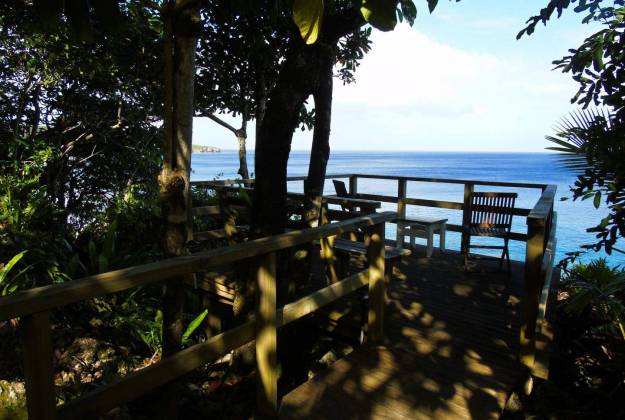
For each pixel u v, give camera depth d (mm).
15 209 5801
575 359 4035
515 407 2898
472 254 5914
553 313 3730
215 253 1879
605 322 4125
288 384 3797
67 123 9305
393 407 2451
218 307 4281
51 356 1350
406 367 2891
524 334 2889
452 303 4117
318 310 3549
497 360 2992
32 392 1338
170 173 2582
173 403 2680
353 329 3365
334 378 2750
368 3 1135
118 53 6980
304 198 4480
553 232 4395
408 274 5098
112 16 1207
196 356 1947
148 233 6688
